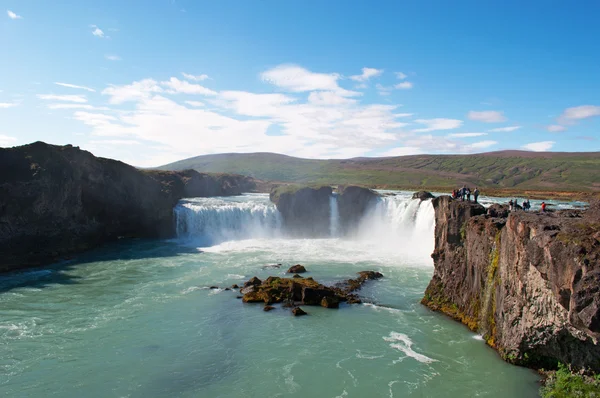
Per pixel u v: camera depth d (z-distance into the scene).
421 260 59.84
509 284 27.72
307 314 37.66
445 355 29.44
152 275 50.84
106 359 29.19
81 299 41.44
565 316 22.58
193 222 79.62
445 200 39.91
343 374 27.31
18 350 30.20
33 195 57.06
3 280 47.91
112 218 74.44
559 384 23.08
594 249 19.42
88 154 69.88
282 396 24.91
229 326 35.06
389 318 36.53
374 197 83.25
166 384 26.19
